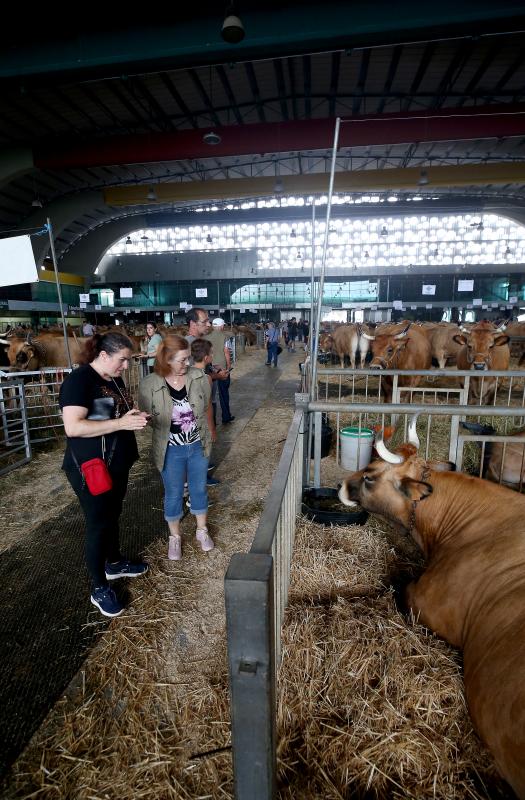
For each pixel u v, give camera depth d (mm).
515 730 1253
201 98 18047
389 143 17391
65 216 32000
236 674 1013
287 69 16109
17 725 1801
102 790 1522
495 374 4773
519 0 9938
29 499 4086
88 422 2045
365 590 2377
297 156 26891
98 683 2000
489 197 36469
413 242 45062
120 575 2744
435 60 15383
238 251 46875
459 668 1771
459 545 2102
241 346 21500
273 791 1202
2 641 2275
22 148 20406
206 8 10859
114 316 46375
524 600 1540
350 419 6406
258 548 1126
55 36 11625
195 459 2895
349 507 3271
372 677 1785
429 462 2617
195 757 1617
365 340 11773
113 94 17156
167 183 26500
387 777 1463
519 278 45031
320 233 44781
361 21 10516
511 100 18281
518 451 3598
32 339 9086
